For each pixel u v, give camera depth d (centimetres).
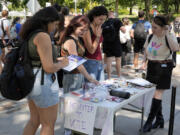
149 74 353
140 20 754
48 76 230
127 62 834
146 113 430
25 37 229
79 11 3127
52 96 235
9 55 229
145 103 331
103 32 605
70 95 273
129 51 819
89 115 250
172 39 327
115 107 240
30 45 221
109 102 254
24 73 219
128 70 757
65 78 318
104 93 274
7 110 432
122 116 420
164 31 329
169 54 338
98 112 249
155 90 354
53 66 223
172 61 347
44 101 231
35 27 226
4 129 363
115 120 402
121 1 3184
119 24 614
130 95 276
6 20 756
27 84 220
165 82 344
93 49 341
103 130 242
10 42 780
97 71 370
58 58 271
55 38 312
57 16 232
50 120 243
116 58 643
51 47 223
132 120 405
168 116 424
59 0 2688
